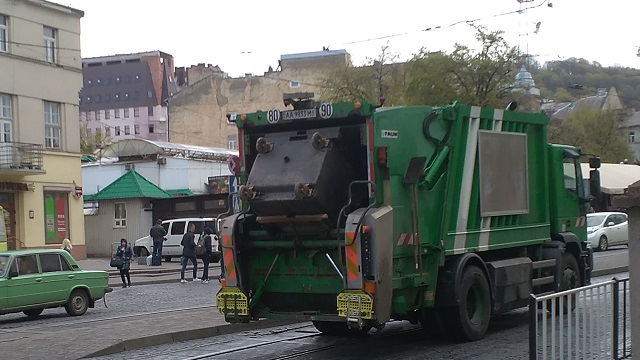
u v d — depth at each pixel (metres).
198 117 74.19
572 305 7.69
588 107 69.25
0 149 31.61
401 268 10.12
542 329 7.36
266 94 73.25
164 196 42.25
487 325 11.49
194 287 23.11
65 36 35.59
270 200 10.02
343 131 10.30
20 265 16.17
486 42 39.03
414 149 10.53
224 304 10.75
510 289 11.98
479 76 38.84
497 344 10.99
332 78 45.22
